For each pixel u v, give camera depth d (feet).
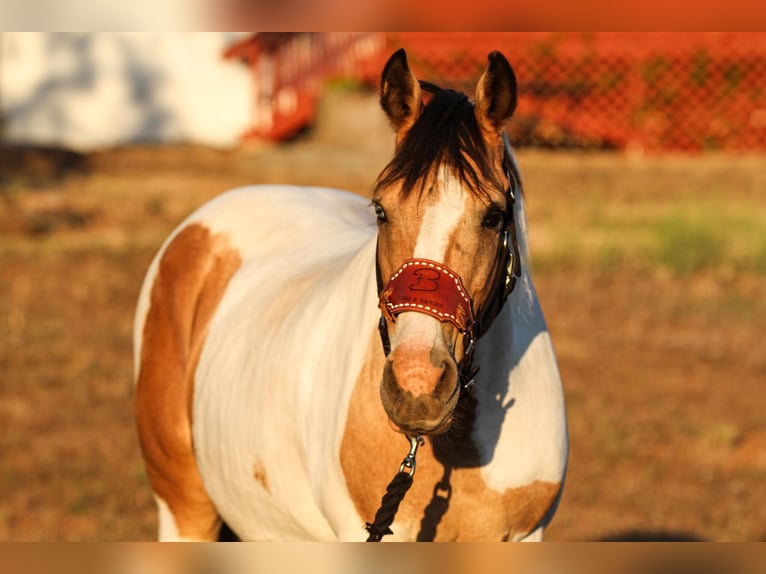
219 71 68.54
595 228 45.73
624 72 64.13
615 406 28.53
